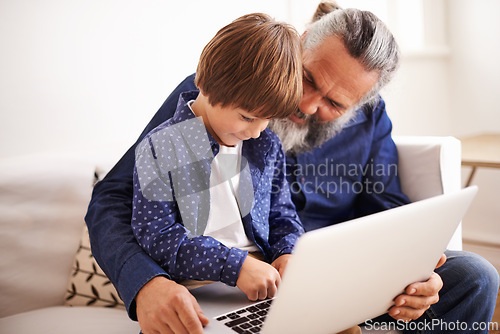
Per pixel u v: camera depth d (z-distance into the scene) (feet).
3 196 4.19
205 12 6.56
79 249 4.42
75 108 5.34
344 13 3.96
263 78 3.01
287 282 2.25
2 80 4.79
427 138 4.98
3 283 4.12
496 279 3.75
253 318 2.78
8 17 4.80
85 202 4.56
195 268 3.01
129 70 5.81
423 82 9.85
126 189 3.58
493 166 6.66
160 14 6.07
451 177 4.82
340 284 2.51
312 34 4.05
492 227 9.63
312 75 3.90
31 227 4.28
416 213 2.62
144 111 5.99
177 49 6.29
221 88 3.07
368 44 3.78
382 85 4.18
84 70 5.39
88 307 4.30
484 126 10.21
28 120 4.98
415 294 3.10
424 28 10.03
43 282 4.30
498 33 9.73
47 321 3.91
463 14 10.16
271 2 7.32
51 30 5.11
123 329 3.77
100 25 5.51
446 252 4.01
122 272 2.98
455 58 10.39
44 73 5.08
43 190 4.37
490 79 9.98
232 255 3.04
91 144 5.49
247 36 3.10
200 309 2.73
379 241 2.52
